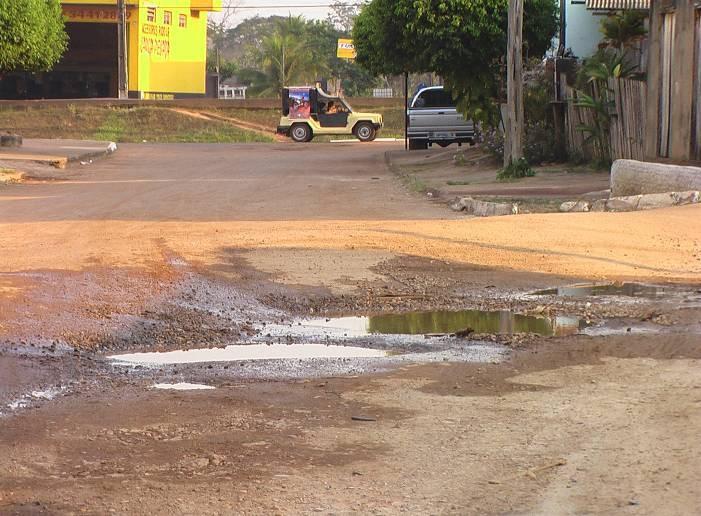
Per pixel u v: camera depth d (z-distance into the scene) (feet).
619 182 58.49
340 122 175.73
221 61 341.41
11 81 232.53
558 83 92.99
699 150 68.49
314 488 16.39
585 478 16.56
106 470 17.37
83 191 75.51
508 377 23.75
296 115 175.63
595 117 84.28
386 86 325.42
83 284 33.65
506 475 16.84
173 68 228.22
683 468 16.83
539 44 104.99
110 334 28.09
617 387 22.30
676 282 35.83
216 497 15.99
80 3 214.48
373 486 16.46
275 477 16.94
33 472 17.28
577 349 26.35
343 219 53.21
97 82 233.96
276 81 262.47
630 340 27.17
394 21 98.63
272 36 269.23
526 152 91.56
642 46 95.55
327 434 19.40
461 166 96.73
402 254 41.24
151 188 77.82
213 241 43.75
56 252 39.93
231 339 28.32
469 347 27.09
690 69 69.15
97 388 23.09
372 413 20.85
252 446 18.69
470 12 95.45
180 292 33.50
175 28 227.40
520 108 81.41
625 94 78.64
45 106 194.80
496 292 34.68
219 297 33.27
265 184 82.02
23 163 102.47
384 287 35.40
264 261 39.40
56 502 15.84
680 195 53.62
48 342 27.04
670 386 22.13
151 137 184.24
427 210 59.31
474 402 21.56
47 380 23.70
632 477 16.51
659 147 73.87
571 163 88.38
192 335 28.58
